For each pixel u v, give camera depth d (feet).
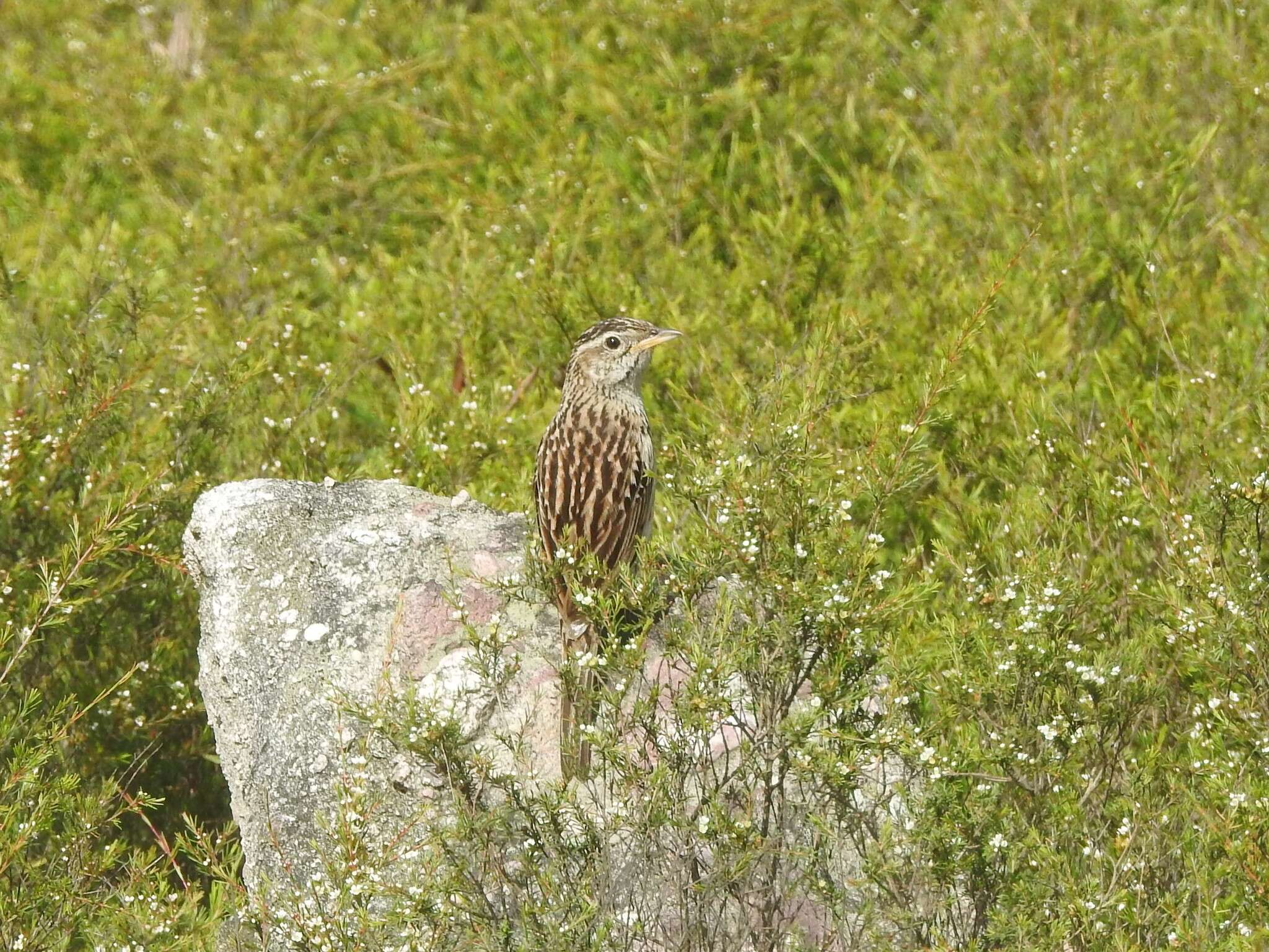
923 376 42.34
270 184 59.82
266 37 70.64
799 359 46.68
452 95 64.54
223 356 47.83
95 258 51.47
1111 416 43.01
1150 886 28.02
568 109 62.18
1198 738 31.01
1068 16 60.90
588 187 58.03
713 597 30.78
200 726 39.81
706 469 29.94
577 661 28.86
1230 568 32.78
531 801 27.73
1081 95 57.67
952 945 26.68
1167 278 48.88
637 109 60.59
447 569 33.96
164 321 49.60
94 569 39.37
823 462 33.40
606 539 35.40
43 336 44.50
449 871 27.94
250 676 33.27
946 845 26.96
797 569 28.30
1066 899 26.50
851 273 52.03
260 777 32.65
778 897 28.07
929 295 48.62
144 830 38.37
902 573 31.04
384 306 53.62
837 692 27.45
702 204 58.34
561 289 51.34
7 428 41.37
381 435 48.96
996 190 53.16
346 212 61.26
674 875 27.89
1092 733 29.55
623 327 37.27
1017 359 45.39
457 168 61.57
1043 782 28.81
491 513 35.99
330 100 64.54
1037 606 29.68
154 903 30.01
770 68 63.46
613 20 65.05
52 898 30.66
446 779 28.55
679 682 29.86
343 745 31.53
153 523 40.34
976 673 29.19
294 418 45.70
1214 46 59.11
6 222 60.03
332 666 32.91
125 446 41.55
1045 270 49.85
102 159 64.39
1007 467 41.50
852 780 27.04
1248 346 44.80
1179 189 52.85
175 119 66.18
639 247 56.54
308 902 28.32
